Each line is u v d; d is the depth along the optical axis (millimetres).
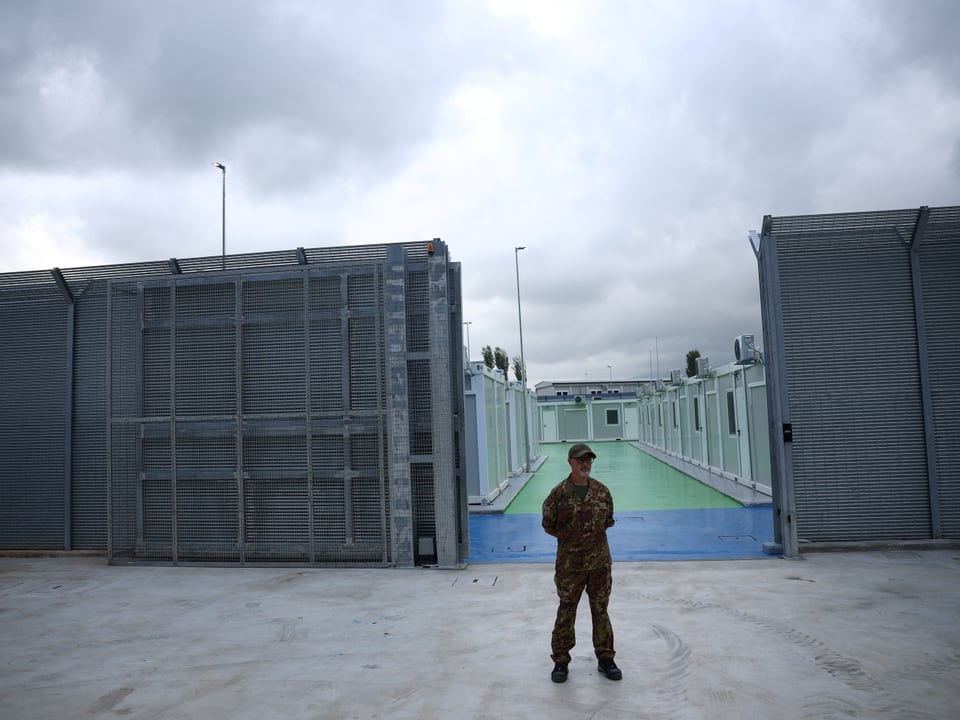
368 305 9086
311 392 9102
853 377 8961
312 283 9242
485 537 11172
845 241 9062
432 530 8766
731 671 4805
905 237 9008
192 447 9352
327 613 6680
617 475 20984
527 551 9852
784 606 6398
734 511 12945
